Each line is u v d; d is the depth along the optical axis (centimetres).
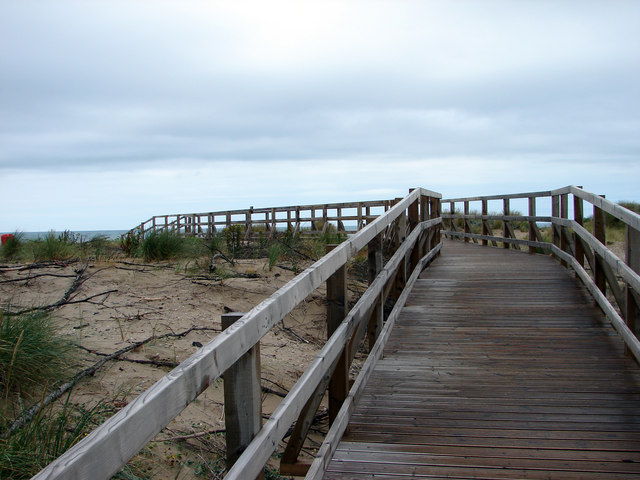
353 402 336
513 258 972
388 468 274
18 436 281
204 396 430
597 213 538
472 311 591
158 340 502
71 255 860
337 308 315
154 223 2336
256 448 180
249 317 185
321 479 260
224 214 1914
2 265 752
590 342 482
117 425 111
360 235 354
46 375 370
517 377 404
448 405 356
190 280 733
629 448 292
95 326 519
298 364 557
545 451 290
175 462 335
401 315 584
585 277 632
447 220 1805
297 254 989
